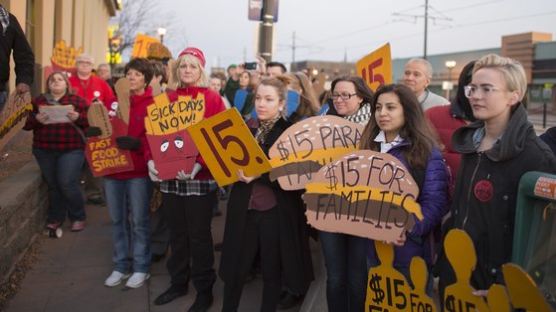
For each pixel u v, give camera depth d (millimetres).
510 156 2139
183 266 4090
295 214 3377
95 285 4430
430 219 2662
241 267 3406
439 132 3639
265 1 8703
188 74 3773
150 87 4289
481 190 2242
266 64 6355
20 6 8523
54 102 5504
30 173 5582
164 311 3941
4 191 4680
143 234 4398
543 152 2139
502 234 2170
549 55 46188
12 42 4203
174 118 3777
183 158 3709
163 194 3934
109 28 34500
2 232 4121
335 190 2770
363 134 3053
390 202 2646
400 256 2766
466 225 2309
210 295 3932
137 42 9164
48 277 4594
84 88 7391
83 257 5117
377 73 4980
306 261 3453
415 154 2771
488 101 2219
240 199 3369
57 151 5566
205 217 3840
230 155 3195
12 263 4449
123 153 4219
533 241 2047
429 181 2715
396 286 2674
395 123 2852
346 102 3764
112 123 4230
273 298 3406
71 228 6023
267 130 3443
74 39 16625
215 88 7859
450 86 36281
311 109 4676
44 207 5852
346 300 3133
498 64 2262
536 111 40344
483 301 2139
